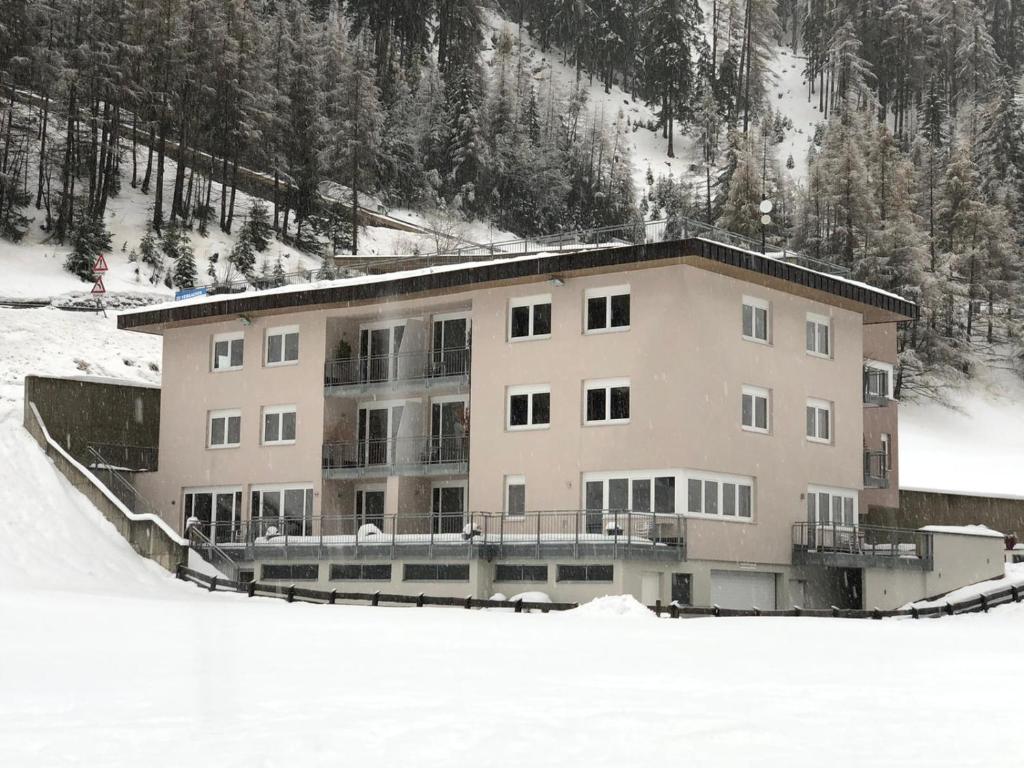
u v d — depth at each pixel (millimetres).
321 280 50750
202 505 48344
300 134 102438
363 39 130625
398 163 117750
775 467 40938
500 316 41562
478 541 38312
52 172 91250
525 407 40812
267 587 38750
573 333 39844
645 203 144875
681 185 136250
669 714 12305
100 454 49469
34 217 85375
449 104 127625
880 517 50938
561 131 145625
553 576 37156
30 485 44344
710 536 38031
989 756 9938
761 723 11719
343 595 37375
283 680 15555
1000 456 80938
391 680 15547
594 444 38969
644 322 38500
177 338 49938
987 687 15180
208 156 99562
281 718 11953
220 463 47812
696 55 196875
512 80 143625
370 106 103000
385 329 46000
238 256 85500
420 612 32438
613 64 190250
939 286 93250
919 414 86188
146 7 93938
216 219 93750
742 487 39812
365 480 45438
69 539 41750
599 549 36062
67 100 88688
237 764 9461
